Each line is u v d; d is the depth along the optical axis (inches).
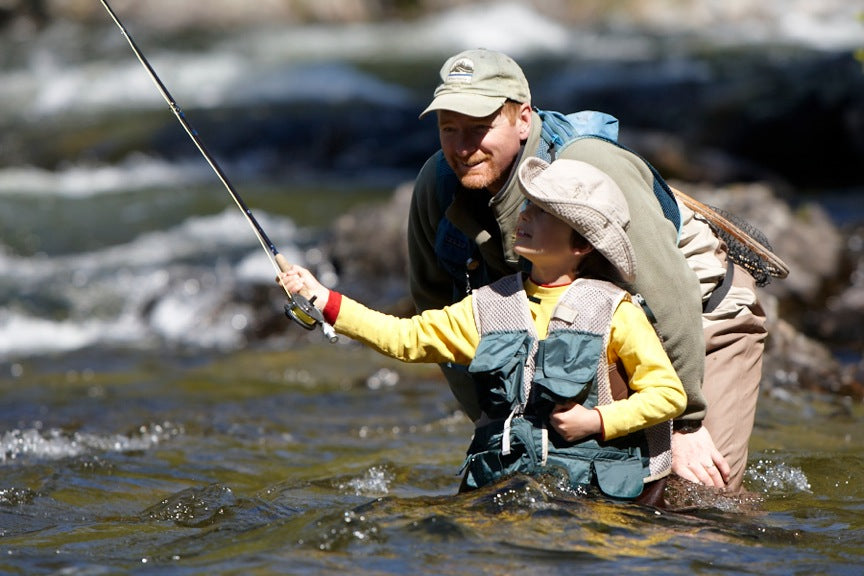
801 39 3299.7
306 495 596.4
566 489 489.4
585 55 3117.6
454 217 544.1
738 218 611.2
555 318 490.3
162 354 1171.9
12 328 1346.0
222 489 572.4
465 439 760.3
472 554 440.1
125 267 1578.5
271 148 2397.9
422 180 572.7
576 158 520.7
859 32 3405.5
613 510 483.5
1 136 2522.1
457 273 565.3
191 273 1502.2
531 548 445.4
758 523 503.8
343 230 1464.1
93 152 2404.0
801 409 814.5
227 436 785.6
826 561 450.9
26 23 3607.3
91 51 3304.6
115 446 756.6
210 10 3698.3
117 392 965.8
